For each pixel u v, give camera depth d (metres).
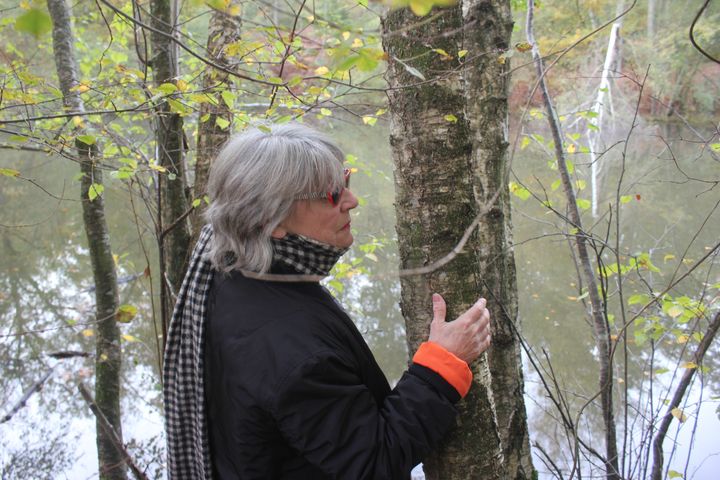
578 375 4.91
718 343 4.63
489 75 2.31
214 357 1.22
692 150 7.81
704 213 6.57
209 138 2.67
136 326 5.98
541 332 5.73
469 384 1.19
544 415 4.36
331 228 1.23
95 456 4.32
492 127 2.33
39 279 7.33
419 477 3.94
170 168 2.70
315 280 1.23
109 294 3.35
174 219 2.73
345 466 1.05
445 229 1.33
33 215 8.81
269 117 2.28
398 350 5.56
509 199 2.44
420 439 1.11
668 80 8.52
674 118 8.18
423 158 1.33
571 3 6.33
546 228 7.45
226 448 1.19
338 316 1.24
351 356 1.19
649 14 9.91
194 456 1.34
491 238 2.30
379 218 6.62
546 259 6.96
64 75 2.85
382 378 1.32
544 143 3.45
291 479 1.16
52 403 4.96
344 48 1.05
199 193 2.67
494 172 2.33
